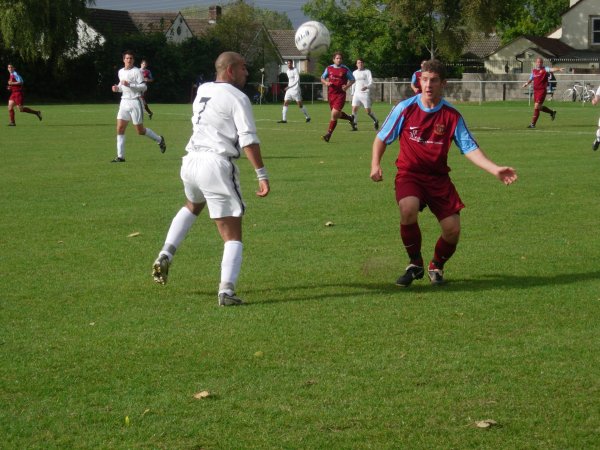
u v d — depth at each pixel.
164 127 43.88
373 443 6.35
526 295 10.46
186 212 10.77
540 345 8.54
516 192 18.91
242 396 7.25
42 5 78.12
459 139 10.77
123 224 15.53
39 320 9.55
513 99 84.00
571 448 6.27
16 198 18.70
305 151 29.47
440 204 10.90
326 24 102.62
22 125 45.78
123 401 7.17
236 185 10.25
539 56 97.00
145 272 11.86
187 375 7.77
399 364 8.00
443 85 10.75
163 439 6.45
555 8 129.62
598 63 94.56
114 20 115.62
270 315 9.67
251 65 101.19
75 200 18.41
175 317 9.64
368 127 44.09
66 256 12.89
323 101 95.81
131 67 26.42
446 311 9.80
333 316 9.62
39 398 7.26
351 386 7.45
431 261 11.29
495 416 6.81
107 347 8.58
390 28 98.50
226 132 10.20
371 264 11.99
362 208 17.03
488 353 8.30
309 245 13.55
